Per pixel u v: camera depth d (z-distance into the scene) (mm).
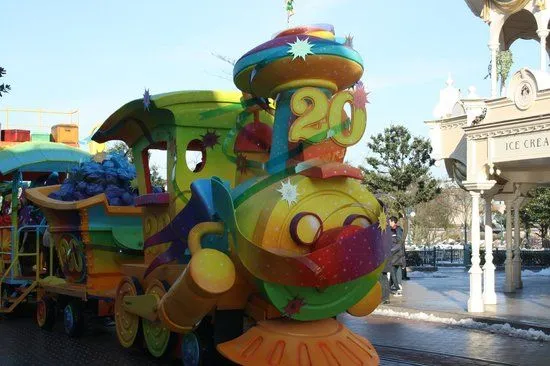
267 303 6793
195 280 6273
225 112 8477
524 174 15648
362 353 6719
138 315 8562
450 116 15672
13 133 18500
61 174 14375
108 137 10141
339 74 6801
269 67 6699
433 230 55938
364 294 6812
